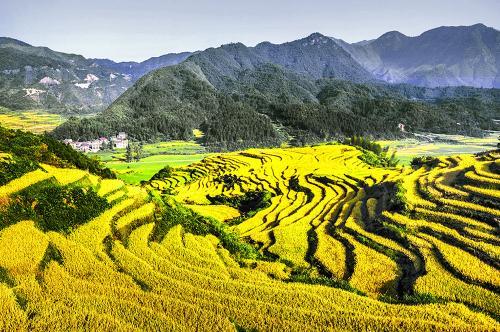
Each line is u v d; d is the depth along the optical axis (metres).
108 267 30.53
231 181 89.56
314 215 50.78
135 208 43.66
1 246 31.52
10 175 40.06
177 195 83.12
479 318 23.67
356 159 100.69
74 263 30.78
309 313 24.95
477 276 28.11
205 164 116.25
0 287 26.31
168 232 40.53
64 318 24.14
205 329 23.66
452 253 31.88
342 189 63.59
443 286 27.67
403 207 42.50
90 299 26.31
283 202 62.53
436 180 49.47
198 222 44.94
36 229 34.53
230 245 39.66
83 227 37.38
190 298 26.89
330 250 37.34
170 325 23.95
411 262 32.62
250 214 59.44
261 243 42.81
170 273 30.59
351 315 24.67
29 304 25.39
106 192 44.81
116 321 24.00
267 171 91.31
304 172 83.12
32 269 29.06
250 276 31.08
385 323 23.69
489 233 34.31
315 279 31.05
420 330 22.97
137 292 27.31
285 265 34.91
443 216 38.56
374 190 56.31
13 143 50.62
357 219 44.81
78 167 54.91
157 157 159.75
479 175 46.69
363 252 35.56
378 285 30.16
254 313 25.17
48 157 51.34
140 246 35.50
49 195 39.28
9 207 35.78
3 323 23.27
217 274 31.00
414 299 26.58
